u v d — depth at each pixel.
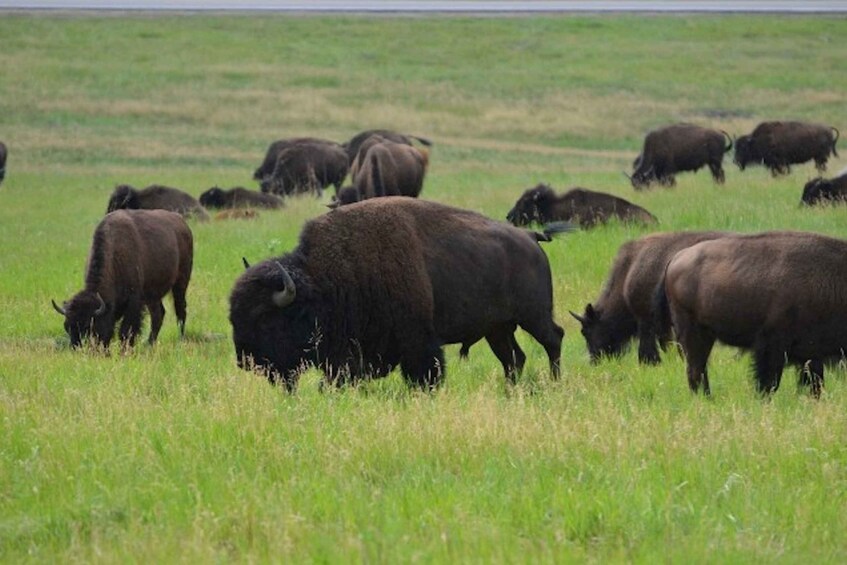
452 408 31.61
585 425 29.98
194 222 85.50
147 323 57.88
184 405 33.09
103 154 153.50
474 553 21.48
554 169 142.88
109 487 26.34
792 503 24.86
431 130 177.62
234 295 36.88
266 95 195.25
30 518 24.75
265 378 36.34
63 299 61.84
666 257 44.94
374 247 37.78
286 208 101.94
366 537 22.22
